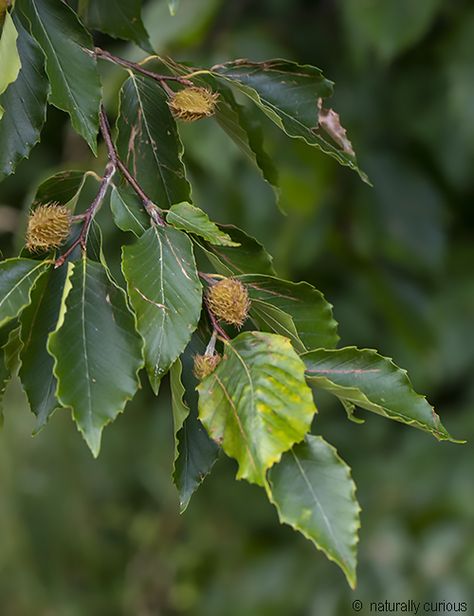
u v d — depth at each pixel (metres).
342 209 2.88
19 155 1.45
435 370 2.98
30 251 1.41
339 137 1.50
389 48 2.56
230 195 2.74
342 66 2.95
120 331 1.38
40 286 1.39
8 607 3.19
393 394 1.41
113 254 2.51
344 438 3.12
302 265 2.81
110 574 3.40
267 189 2.74
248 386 1.37
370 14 2.56
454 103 2.78
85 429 1.35
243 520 3.24
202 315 1.42
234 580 3.17
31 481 3.15
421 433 3.04
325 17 2.95
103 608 3.33
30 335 1.39
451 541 2.85
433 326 2.98
